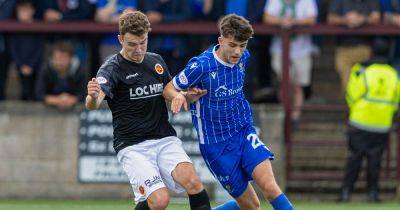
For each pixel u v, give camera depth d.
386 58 33.47
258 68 35.53
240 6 35.12
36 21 34.97
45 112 35.06
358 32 35.06
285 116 35.12
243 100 21.38
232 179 21.14
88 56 35.19
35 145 35.16
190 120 34.44
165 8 34.69
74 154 35.12
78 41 35.19
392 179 35.31
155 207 20.22
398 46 35.62
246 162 20.95
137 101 20.72
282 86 35.06
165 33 34.62
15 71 38.56
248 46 35.19
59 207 31.08
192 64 20.81
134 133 20.72
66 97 34.81
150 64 20.92
